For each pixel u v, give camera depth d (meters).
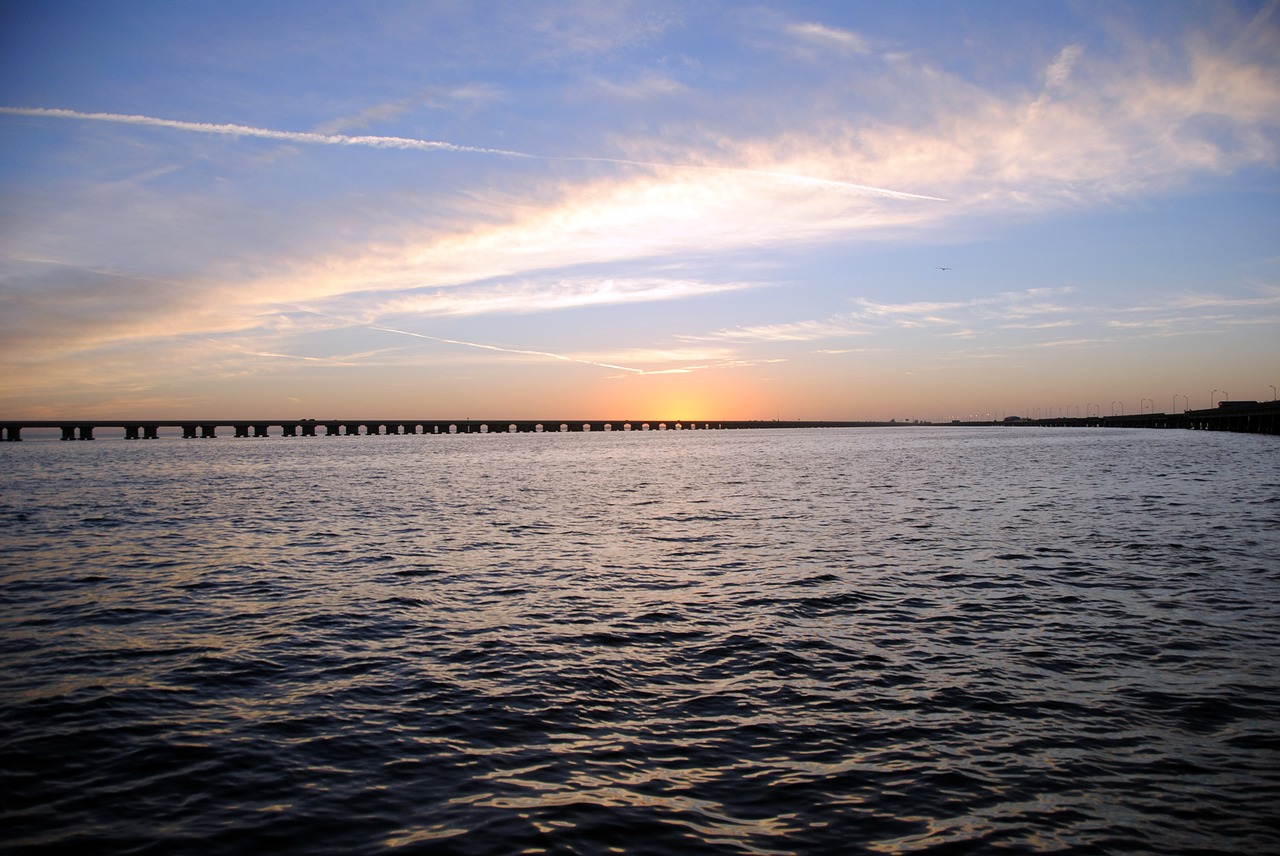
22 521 45.09
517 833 10.66
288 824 10.95
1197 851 10.27
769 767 12.70
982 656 18.34
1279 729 13.90
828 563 30.20
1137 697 15.55
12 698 15.95
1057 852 10.25
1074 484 63.28
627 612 22.94
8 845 10.43
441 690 16.39
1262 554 30.53
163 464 111.38
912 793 11.80
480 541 36.91
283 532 40.16
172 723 14.62
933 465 93.94
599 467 101.06
